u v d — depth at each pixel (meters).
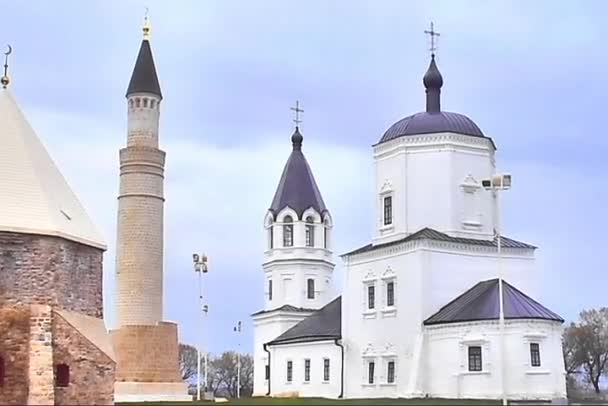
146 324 76.00
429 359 67.19
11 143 58.31
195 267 83.38
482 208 75.19
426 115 77.56
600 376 132.00
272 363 90.44
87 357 53.62
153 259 78.38
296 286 105.94
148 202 79.00
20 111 61.34
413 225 74.94
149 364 74.25
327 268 107.94
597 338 132.88
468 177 75.19
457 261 70.81
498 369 62.25
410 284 70.12
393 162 77.19
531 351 62.16
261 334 106.06
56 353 52.97
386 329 72.31
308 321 90.06
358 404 51.28
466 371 63.97
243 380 181.00
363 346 74.75
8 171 56.62
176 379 75.19
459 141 75.31
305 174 109.56
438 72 79.31
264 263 108.94
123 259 78.00
